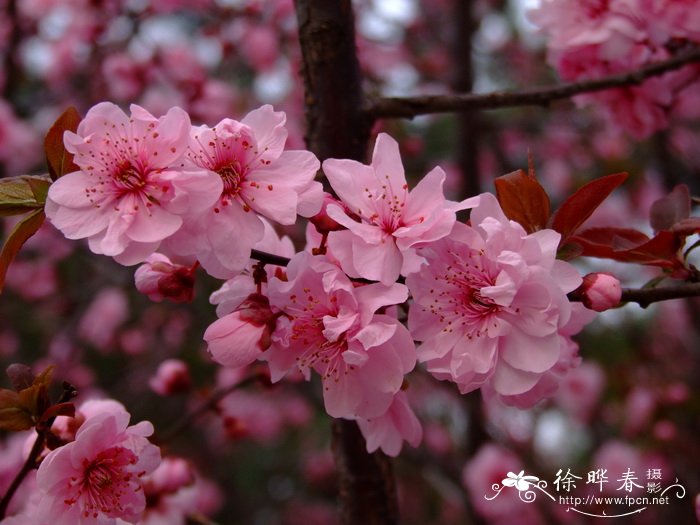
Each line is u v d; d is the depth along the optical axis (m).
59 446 0.42
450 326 0.41
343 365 0.41
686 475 0.88
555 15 0.54
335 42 0.49
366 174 0.41
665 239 0.43
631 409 0.96
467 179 0.95
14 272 1.20
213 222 0.40
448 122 1.23
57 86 1.09
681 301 1.06
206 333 0.41
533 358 0.41
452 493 0.96
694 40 0.53
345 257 0.41
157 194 0.40
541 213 0.42
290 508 1.36
